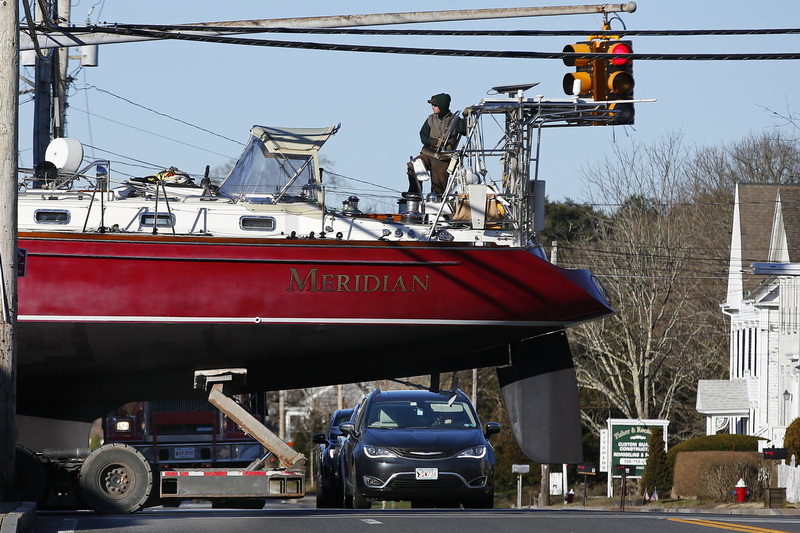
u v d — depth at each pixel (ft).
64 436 199.41
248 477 165.37
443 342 195.83
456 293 191.42
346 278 188.14
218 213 190.60
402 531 124.47
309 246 186.39
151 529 124.88
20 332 182.09
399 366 202.80
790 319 479.00
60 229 187.11
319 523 132.77
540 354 205.57
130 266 182.70
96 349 185.26
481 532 123.75
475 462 185.57
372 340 191.83
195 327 184.85
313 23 187.73
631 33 189.67
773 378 495.82
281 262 185.68
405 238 194.70
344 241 187.42
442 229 197.16
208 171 201.67
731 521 138.00
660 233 571.69
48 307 181.57
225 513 164.66
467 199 200.03
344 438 208.85
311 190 195.52
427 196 206.08
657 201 604.08
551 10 189.67
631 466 461.78
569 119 199.31
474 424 197.47
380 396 202.59
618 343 551.59
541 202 201.98
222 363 191.42
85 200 190.19
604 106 195.42
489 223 200.03
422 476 183.11
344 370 201.67
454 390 205.87
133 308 183.01
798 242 488.85
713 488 396.16
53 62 280.31
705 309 606.96
